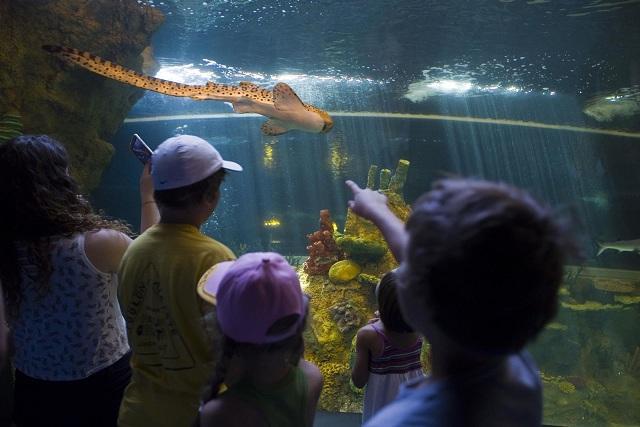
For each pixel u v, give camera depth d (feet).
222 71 42.50
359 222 23.56
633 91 50.72
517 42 38.81
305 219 61.52
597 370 34.19
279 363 5.39
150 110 45.14
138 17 24.35
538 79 48.78
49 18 21.85
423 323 3.51
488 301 3.10
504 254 3.04
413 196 59.98
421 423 3.31
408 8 31.86
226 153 55.88
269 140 56.34
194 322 7.06
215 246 7.39
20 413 8.54
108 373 8.25
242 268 5.24
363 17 32.94
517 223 3.10
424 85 50.80
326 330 21.21
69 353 7.95
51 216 7.73
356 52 40.22
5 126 20.11
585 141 60.64
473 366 3.52
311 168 59.16
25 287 7.84
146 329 7.29
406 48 39.68
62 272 7.70
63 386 8.12
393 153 57.11
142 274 7.21
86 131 24.07
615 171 63.52
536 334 3.35
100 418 8.34
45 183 7.80
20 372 8.45
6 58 20.75
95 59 13.48
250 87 16.08
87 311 7.88
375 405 10.26
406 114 54.13
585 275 43.62
